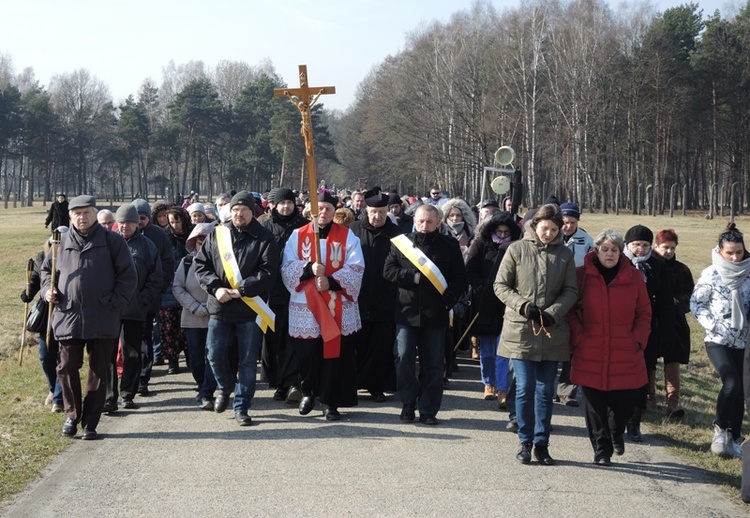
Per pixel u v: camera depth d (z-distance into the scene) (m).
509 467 6.39
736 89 57.19
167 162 90.88
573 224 8.54
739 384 6.84
